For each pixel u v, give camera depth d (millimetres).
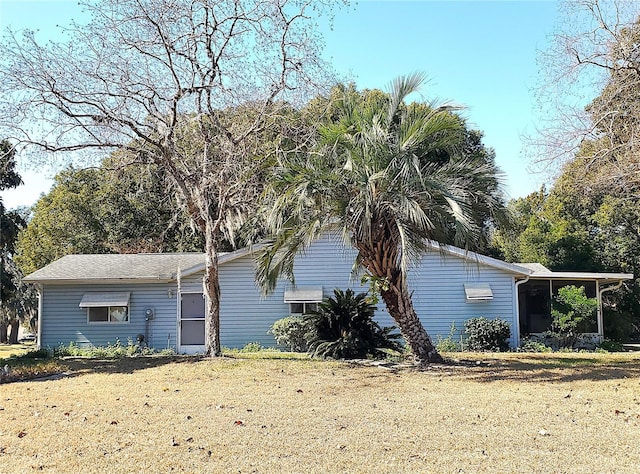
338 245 21344
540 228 32688
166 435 7324
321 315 16625
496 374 12938
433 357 14859
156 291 21766
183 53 15984
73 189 35562
